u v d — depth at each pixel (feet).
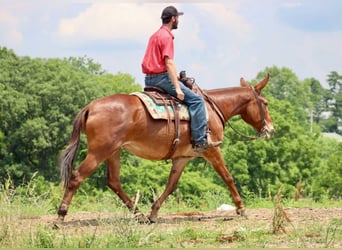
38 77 214.90
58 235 36.65
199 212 50.19
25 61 222.69
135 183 200.13
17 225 35.99
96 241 34.37
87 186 184.55
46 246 33.19
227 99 46.39
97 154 39.86
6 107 205.16
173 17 42.32
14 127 209.97
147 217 43.78
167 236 36.42
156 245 34.19
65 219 44.88
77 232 37.81
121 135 40.19
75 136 40.24
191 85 43.68
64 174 39.83
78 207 59.31
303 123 375.04
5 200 35.65
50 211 50.21
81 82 214.69
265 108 47.98
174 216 47.21
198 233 37.37
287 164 229.86
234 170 221.46
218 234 37.01
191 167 223.30
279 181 222.89
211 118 44.47
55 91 208.13
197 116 42.47
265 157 223.30
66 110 210.79
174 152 42.73
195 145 42.80
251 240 35.40
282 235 36.52
